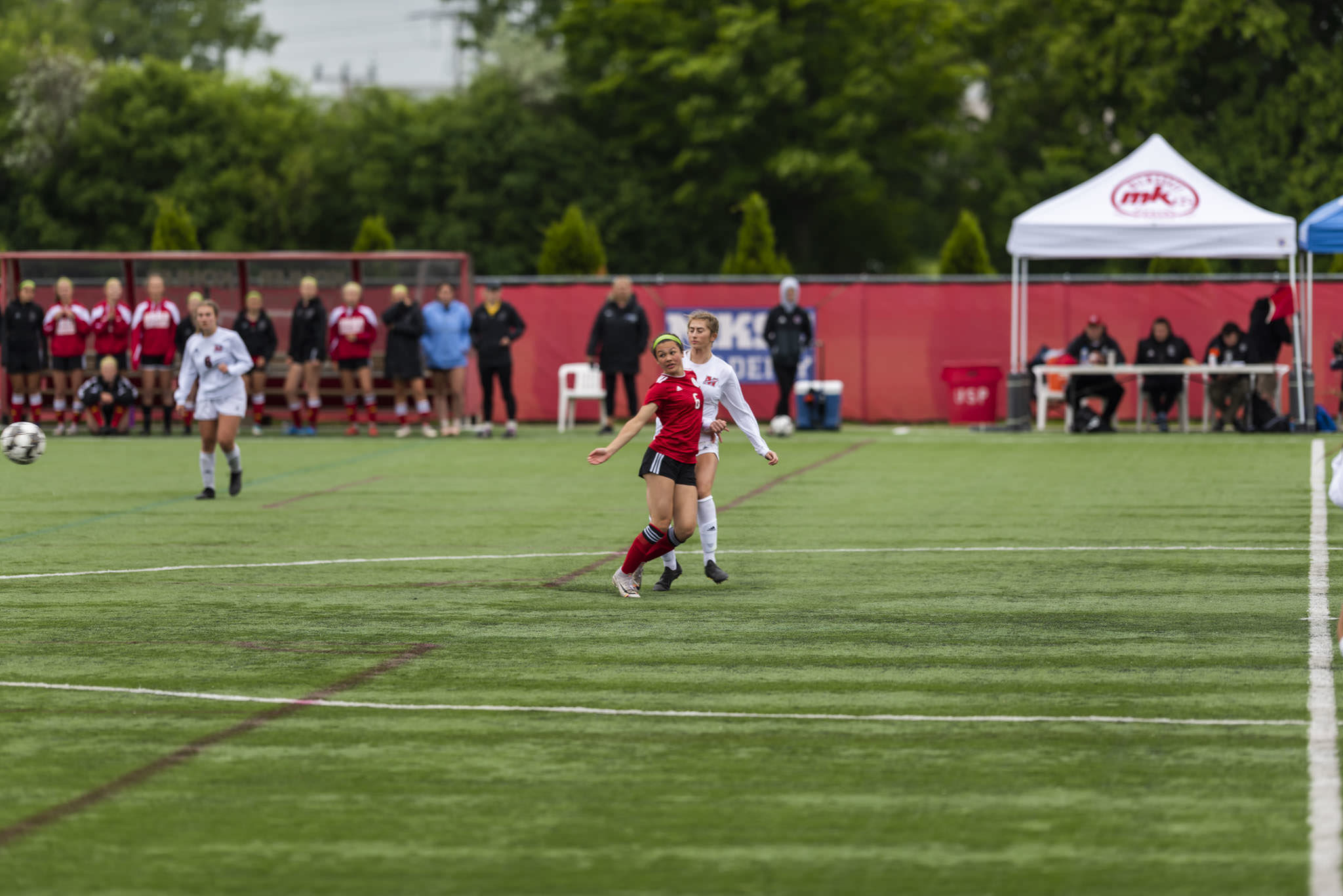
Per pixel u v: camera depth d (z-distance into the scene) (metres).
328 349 91.19
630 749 24.09
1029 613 35.38
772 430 88.62
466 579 40.94
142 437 88.12
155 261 94.31
